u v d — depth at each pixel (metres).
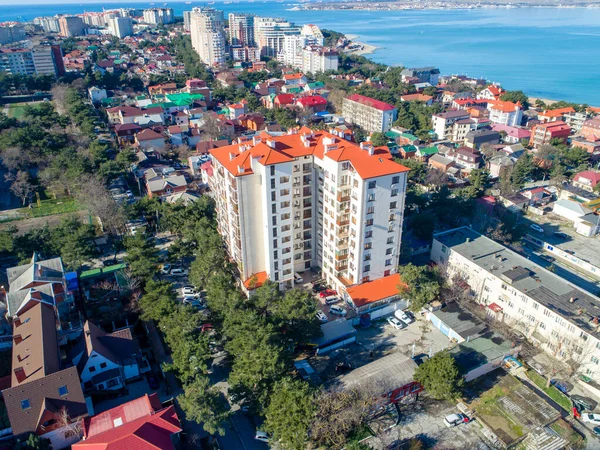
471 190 155.38
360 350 91.50
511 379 83.31
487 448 70.75
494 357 84.75
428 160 197.25
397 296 102.31
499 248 111.19
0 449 65.62
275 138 107.69
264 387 71.69
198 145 194.75
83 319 95.00
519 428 73.69
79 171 149.50
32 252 111.44
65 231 114.75
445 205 138.50
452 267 111.81
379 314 100.88
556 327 87.75
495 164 181.88
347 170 95.12
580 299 91.19
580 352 83.50
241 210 98.12
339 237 100.62
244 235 101.19
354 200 95.44
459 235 118.69
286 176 96.62
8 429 69.88
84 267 115.62
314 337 87.81
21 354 79.00
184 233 118.56
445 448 70.44
